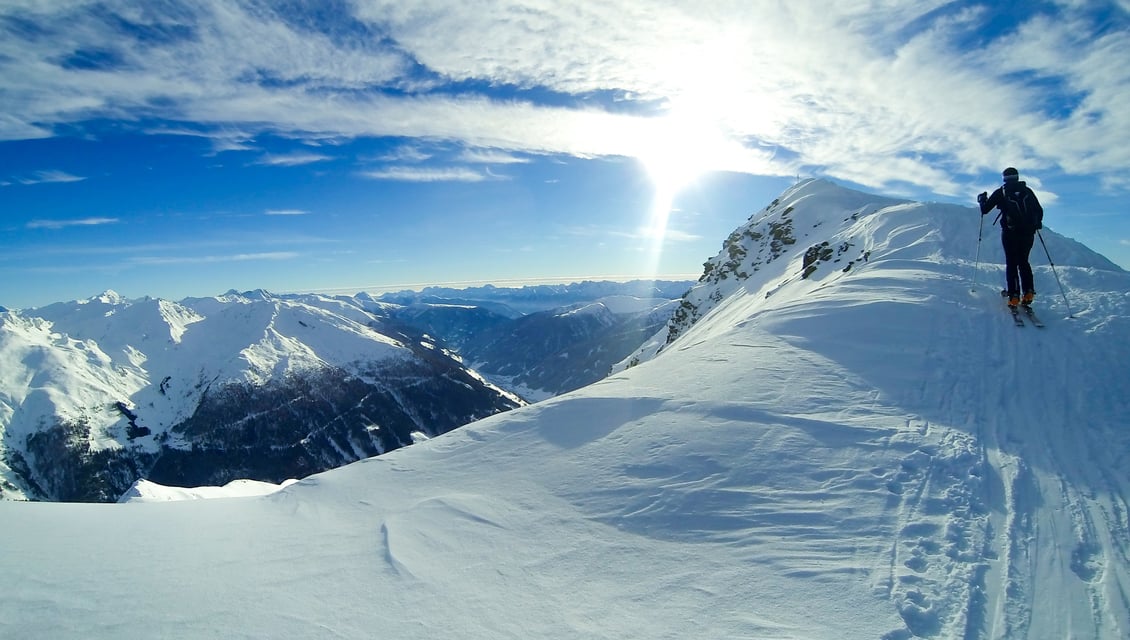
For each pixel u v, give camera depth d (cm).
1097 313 1276
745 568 614
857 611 529
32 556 663
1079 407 934
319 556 691
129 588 595
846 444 858
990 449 826
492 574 641
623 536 713
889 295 1588
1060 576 567
